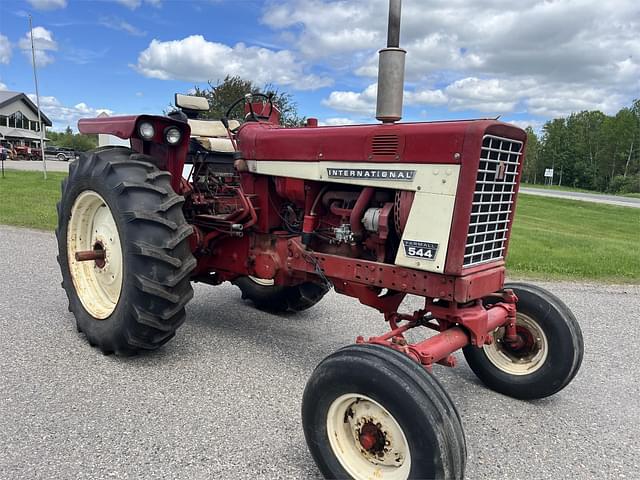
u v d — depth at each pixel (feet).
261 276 12.31
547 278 23.03
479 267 9.23
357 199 10.08
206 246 13.01
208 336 13.74
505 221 9.69
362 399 7.45
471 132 8.21
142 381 10.75
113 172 11.50
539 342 10.91
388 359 7.23
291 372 11.60
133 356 12.01
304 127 11.10
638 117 248.73
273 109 13.46
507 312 10.43
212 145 14.29
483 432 9.62
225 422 9.30
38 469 7.64
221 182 14.51
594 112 276.21
